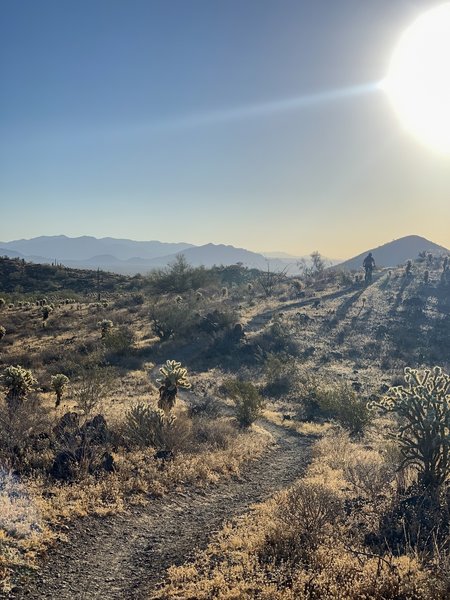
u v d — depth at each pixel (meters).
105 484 12.21
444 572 6.50
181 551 9.25
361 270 107.50
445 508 9.48
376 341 55.41
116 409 24.09
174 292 84.81
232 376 42.03
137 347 49.78
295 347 52.28
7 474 11.73
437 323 61.59
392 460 14.23
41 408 21.44
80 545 9.09
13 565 7.80
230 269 123.50
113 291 101.56
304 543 8.69
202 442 19.22
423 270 93.81
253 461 18.17
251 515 11.41
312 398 32.50
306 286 92.06
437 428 10.73
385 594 6.45
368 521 9.59
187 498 12.75
